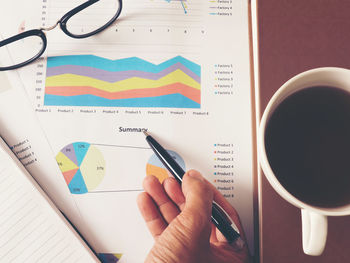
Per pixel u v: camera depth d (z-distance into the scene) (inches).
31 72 16.5
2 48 16.6
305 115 12.6
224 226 13.8
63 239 14.7
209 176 15.6
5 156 15.2
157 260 12.1
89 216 15.3
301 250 13.5
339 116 12.6
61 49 16.6
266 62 14.6
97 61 16.5
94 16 16.7
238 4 16.8
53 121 16.1
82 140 15.9
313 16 15.0
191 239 12.2
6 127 16.0
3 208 14.8
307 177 12.0
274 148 12.2
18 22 16.9
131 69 16.4
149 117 16.0
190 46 16.6
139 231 15.2
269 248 13.5
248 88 16.3
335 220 13.5
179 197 15.1
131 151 15.8
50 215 14.9
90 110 16.1
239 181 15.5
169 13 16.8
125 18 16.8
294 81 11.7
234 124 16.0
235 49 16.6
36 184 15.4
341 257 13.2
